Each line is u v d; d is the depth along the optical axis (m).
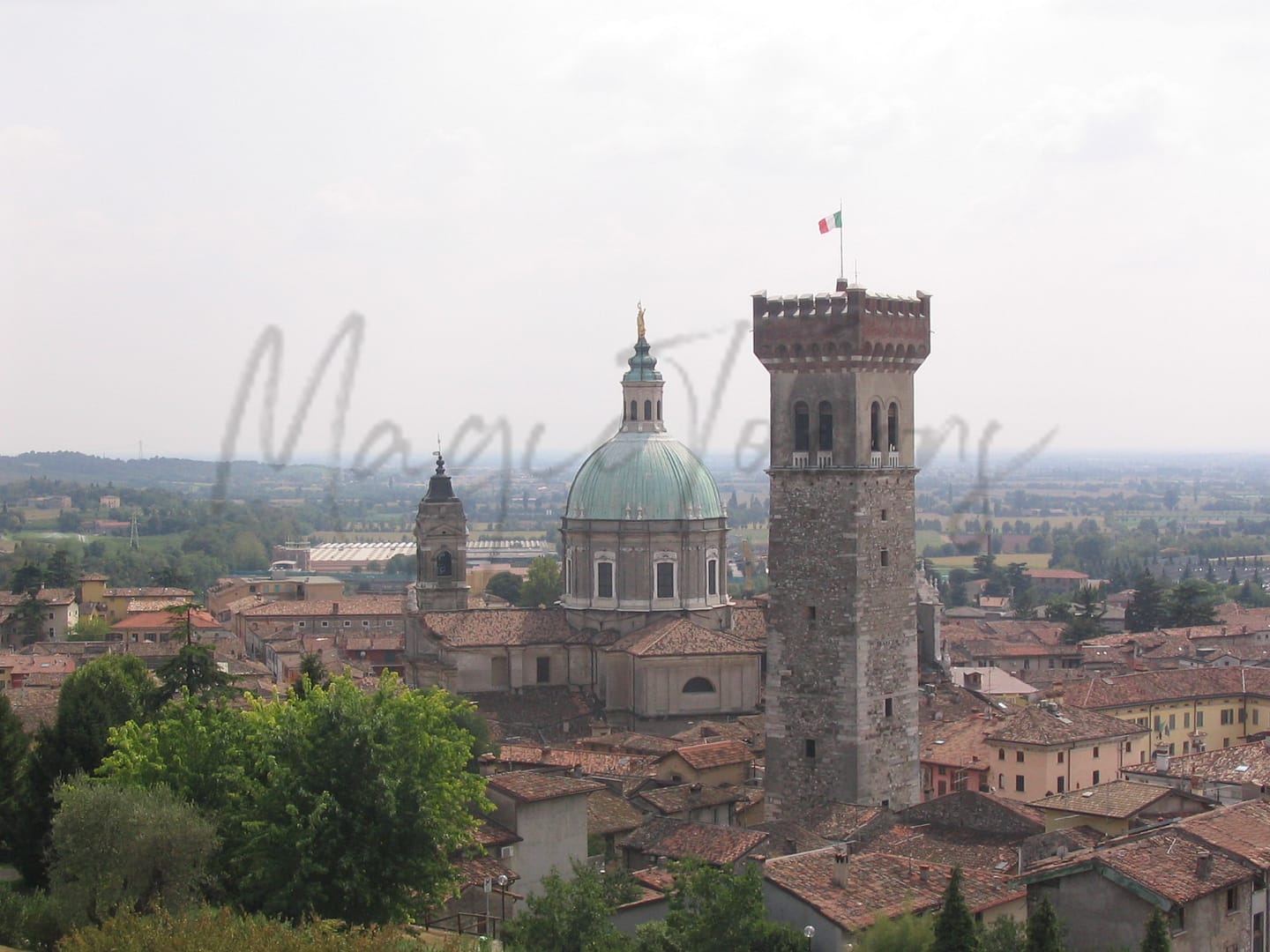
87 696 131.25
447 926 117.62
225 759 111.75
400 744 110.25
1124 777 145.12
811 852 113.56
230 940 83.50
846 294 141.00
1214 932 98.75
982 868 114.69
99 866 98.25
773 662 145.62
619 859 136.00
